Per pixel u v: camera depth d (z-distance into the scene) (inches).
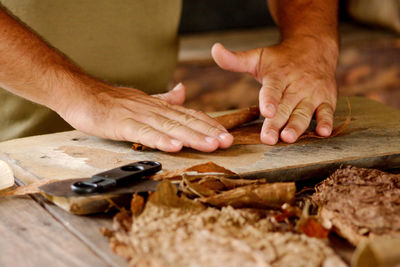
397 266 27.9
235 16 107.0
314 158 37.8
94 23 49.7
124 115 39.9
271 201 32.9
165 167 36.9
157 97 43.4
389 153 38.4
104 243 31.1
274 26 111.0
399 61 104.9
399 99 106.8
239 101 94.3
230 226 30.8
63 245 31.1
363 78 103.7
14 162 37.3
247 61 45.0
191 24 104.2
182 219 31.0
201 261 28.8
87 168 36.5
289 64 44.9
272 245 29.5
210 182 33.7
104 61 50.9
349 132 41.8
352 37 103.3
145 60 52.3
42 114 49.8
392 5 102.3
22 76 40.3
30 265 30.0
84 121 40.0
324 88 44.4
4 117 50.0
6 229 32.1
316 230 31.2
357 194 32.6
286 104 42.5
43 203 34.0
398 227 30.6
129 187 33.2
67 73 41.1
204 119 40.6
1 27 40.0
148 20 51.4
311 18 48.7
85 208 32.5
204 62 90.5
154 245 29.6
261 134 40.0
